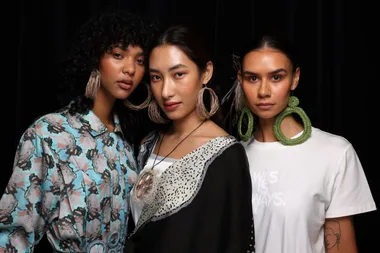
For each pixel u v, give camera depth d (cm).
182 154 162
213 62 165
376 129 217
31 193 149
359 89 218
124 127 177
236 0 213
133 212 165
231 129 180
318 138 168
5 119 218
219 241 148
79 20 218
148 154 175
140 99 180
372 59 217
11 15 217
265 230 162
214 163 153
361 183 165
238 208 149
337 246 165
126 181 166
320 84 215
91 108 165
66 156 154
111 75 160
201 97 160
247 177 154
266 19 216
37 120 156
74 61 164
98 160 158
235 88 176
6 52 217
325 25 217
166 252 148
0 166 217
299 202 159
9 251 149
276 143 170
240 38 213
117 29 158
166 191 154
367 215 214
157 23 172
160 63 157
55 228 152
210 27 217
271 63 160
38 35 216
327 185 162
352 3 217
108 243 159
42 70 217
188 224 149
